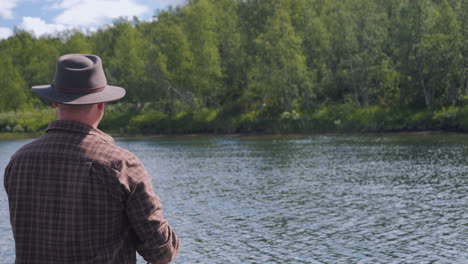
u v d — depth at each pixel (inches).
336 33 2588.6
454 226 606.9
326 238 573.0
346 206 742.5
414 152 1405.0
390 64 2554.1
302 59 2583.7
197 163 1353.3
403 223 629.9
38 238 98.5
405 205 735.1
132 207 96.6
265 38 2640.3
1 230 660.1
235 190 911.7
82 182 95.6
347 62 2517.2
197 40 3009.4
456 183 892.0
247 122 2605.8
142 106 3186.5
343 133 2279.8
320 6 3196.4
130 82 3125.0
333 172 1086.4
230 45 3134.8
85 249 96.3
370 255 503.5
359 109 2342.5
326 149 1590.8
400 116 2231.8
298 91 2615.7
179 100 3093.0
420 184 898.7
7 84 3693.4
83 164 96.4
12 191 101.0
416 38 2294.5
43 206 97.7
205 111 2817.4
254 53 2910.9
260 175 1087.6
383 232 591.2
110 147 99.1
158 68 2947.8
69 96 99.3
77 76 99.3
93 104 101.3
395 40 2439.7
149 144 2140.7
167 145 2046.0
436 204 733.3
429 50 2228.1
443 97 2327.8
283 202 787.4
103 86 103.1
